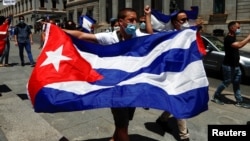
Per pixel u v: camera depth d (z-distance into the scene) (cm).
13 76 975
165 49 380
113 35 374
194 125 537
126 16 342
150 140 463
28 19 8238
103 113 594
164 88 362
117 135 358
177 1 4841
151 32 436
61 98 331
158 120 507
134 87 349
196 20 475
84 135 480
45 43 365
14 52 1803
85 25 812
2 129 489
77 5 6356
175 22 461
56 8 8075
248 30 3203
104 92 342
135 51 373
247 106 651
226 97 749
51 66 348
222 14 3466
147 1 4928
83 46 372
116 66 364
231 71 656
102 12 5422
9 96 707
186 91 367
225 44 657
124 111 347
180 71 374
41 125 509
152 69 367
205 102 375
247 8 3225
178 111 352
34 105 335
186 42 388
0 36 761
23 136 462
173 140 465
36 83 337
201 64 383
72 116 575
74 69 353
